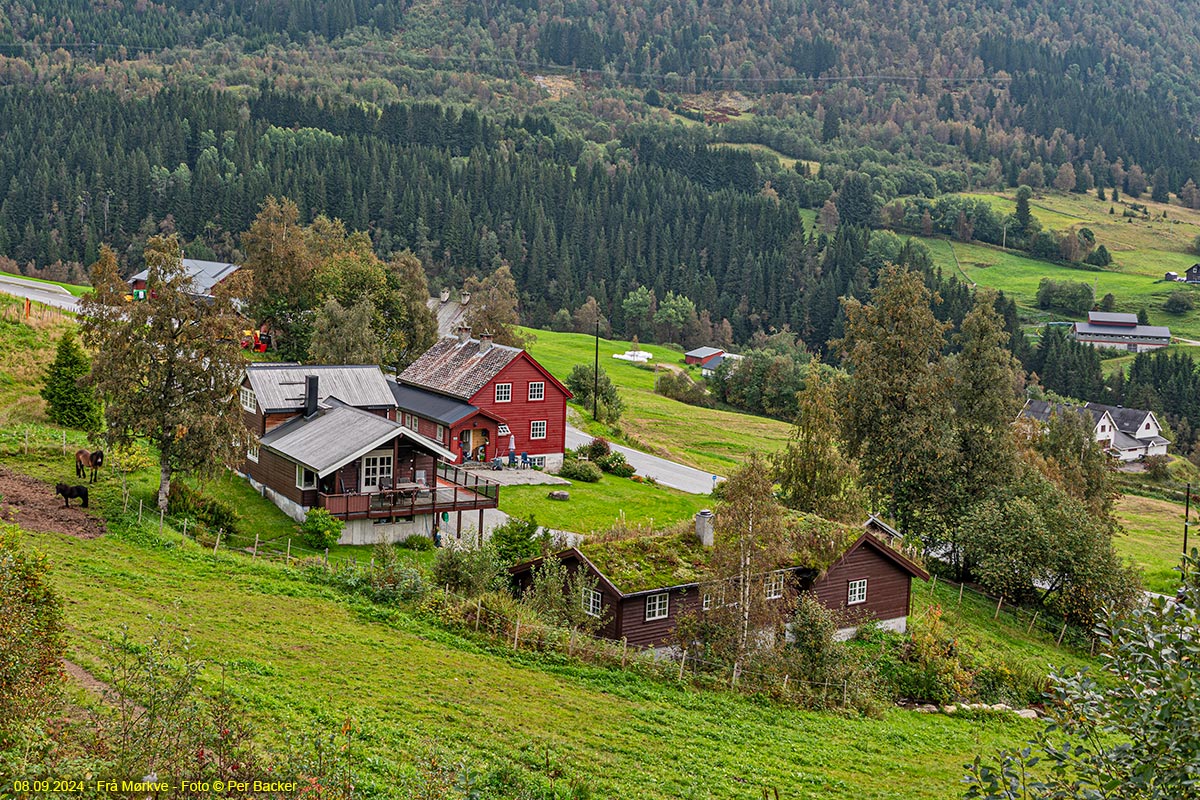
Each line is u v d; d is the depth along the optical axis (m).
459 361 69.44
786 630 36.94
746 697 32.34
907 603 43.81
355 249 94.12
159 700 16.70
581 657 32.28
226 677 24.00
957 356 63.50
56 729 16.78
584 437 82.00
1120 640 13.92
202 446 40.25
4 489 39.03
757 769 25.91
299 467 45.69
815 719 31.81
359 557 42.22
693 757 25.89
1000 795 13.51
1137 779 12.93
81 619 25.66
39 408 53.09
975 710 36.50
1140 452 142.38
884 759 28.97
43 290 106.19
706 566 37.34
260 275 88.62
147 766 15.41
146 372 40.22
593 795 21.42
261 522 45.47
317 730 19.75
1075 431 70.94
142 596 29.48
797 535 40.44
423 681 27.27
